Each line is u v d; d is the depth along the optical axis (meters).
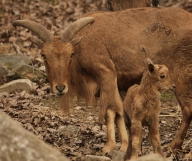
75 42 13.42
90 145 13.55
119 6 17.97
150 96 10.92
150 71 10.91
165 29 13.71
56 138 14.00
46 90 18.75
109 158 11.54
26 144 6.57
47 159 6.52
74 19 28.33
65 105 14.30
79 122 15.52
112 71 13.71
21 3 30.84
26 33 25.12
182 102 13.52
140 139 11.00
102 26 13.87
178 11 13.96
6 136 6.61
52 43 13.34
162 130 14.80
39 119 15.42
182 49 13.59
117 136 14.70
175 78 13.59
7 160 6.51
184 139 14.12
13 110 16.53
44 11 29.62
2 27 26.78
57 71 13.20
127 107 11.42
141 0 17.88
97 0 30.73
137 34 13.75
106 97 13.59
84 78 13.99
